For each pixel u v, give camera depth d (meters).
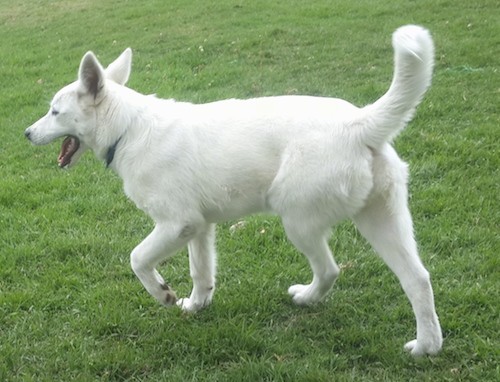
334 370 3.77
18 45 14.52
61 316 4.53
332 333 4.09
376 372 3.75
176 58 11.70
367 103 8.38
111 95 4.13
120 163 4.12
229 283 4.87
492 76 8.91
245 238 5.43
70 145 4.39
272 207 3.89
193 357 3.98
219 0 16.69
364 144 3.62
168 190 3.96
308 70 10.27
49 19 17.20
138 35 14.06
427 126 7.36
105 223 5.93
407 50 3.35
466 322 4.07
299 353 3.96
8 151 8.09
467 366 3.71
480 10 12.88
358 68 10.09
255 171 3.83
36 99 10.25
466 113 7.65
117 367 3.90
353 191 3.63
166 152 3.95
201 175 3.91
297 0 15.88
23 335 4.31
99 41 13.88
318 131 3.66
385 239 3.74
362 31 12.32
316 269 4.22
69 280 4.96
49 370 3.94
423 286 3.70
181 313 4.45
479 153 6.46
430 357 3.77
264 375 3.74
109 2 18.52
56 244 5.48
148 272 4.22
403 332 4.13
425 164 6.36
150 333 4.28
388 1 14.58
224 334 4.14
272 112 3.84
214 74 10.47
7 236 5.73
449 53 10.23
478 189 5.89
